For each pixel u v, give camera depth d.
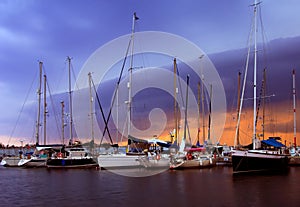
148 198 25.42
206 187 31.06
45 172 54.22
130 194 27.61
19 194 29.23
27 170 59.97
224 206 21.84
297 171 47.72
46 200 25.73
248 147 48.62
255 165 43.84
